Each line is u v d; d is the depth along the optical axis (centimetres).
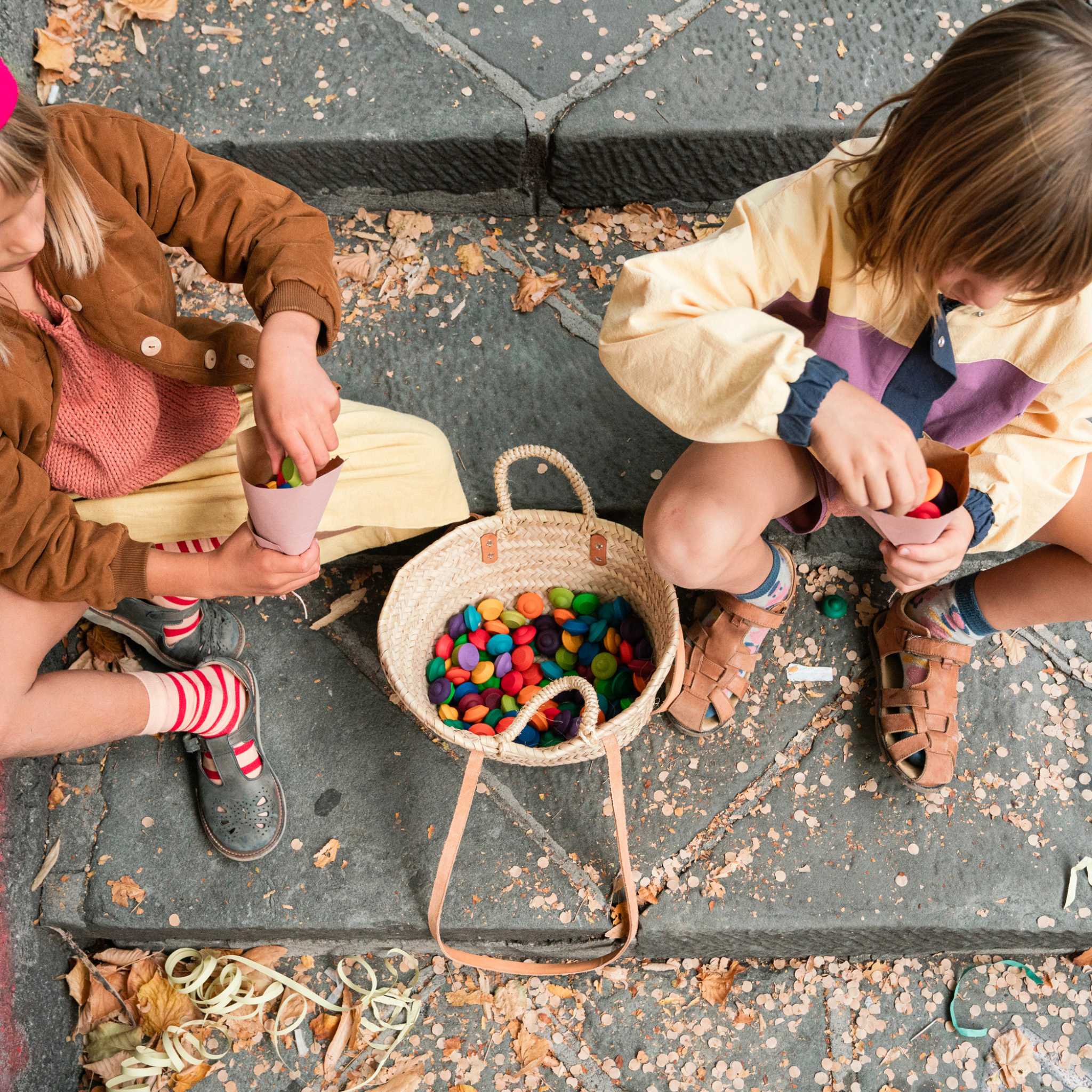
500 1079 160
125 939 167
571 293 201
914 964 171
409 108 196
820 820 167
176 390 136
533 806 167
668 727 173
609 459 186
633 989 167
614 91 198
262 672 176
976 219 97
